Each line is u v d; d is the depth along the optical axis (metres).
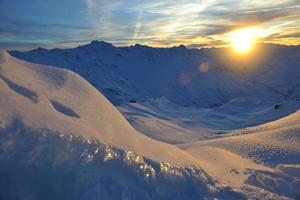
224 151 9.96
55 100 6.76
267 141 11.47
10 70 7.02
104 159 5.56
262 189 6.66
